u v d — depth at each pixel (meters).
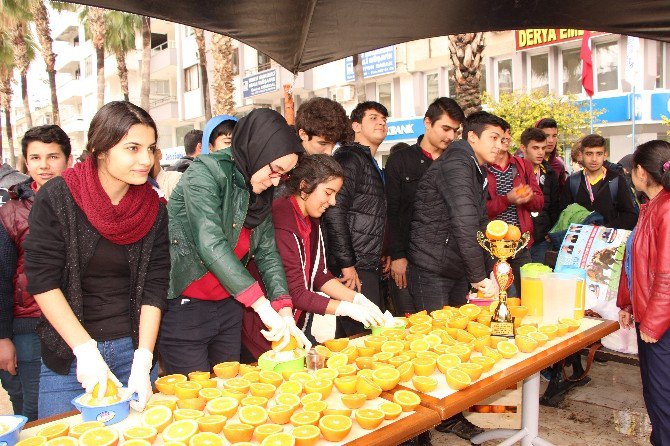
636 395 3.63
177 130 28.56
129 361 1.87
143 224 1.75
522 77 14.23
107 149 1.56
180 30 25.52
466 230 2.76
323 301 2.23
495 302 2.38
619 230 3.19
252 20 3.41
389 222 3.66
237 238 2.08
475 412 3.18
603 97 12.85
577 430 3.14
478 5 3.31
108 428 1.32
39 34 23.98
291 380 1.65
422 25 3.64
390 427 1.39
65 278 1.70
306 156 2.34
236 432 1.32
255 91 20.72
